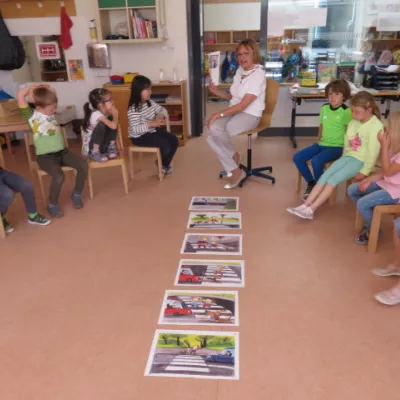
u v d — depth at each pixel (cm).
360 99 268
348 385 160
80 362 175
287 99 534
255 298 213
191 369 169
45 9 514
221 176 393
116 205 337
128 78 507
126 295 219
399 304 205
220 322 196
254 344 182
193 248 264
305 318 197
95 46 519
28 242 280
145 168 430
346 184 346
